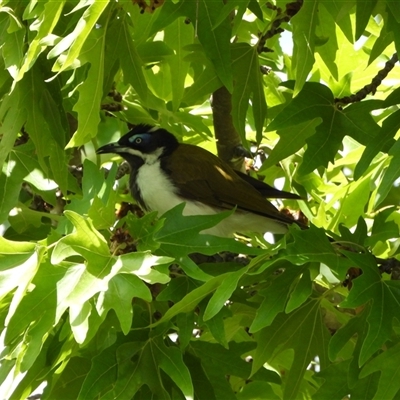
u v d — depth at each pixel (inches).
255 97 467.2
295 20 389.7
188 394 351.6
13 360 373.7
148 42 493.4
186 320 373.4
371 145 408.2
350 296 363.3
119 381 362.6
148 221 369.4
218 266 407.2
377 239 435.5
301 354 416.8
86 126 405.7
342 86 538.0
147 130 568.1
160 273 335.3
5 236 479.8
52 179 466.0
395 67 590.6
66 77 460.4
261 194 553.9
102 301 338.3
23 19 391.5
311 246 375.9
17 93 434.6
